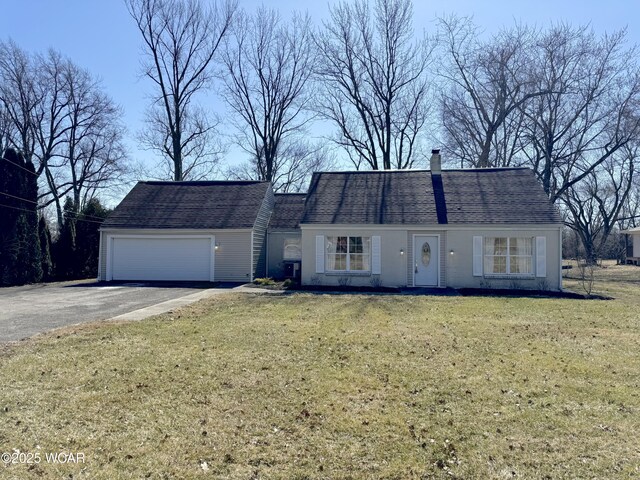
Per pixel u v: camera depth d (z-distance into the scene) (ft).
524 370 20.86
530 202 58.59
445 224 56.24
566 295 50.52
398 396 17.52
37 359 21.50
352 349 24.38
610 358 22.98
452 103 102.68
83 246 81.71
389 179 67.51
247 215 67.62
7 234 66.49
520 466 12.42
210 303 41.50
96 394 17.12
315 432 14.37
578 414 15.92
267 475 11.82
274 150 109.29
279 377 19.53
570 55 89.56
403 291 53.31
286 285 57.72
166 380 18.88
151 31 96.12
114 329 28.66
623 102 87.97
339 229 58.29
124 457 12.55
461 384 18.92
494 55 95.50
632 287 61.62
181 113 100.63
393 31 98.43
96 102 103.71
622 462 12.58
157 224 66.54
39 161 98.02
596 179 134.51
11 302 43.42
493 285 55.67
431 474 11.99
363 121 103.45
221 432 14.21
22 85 94.84
